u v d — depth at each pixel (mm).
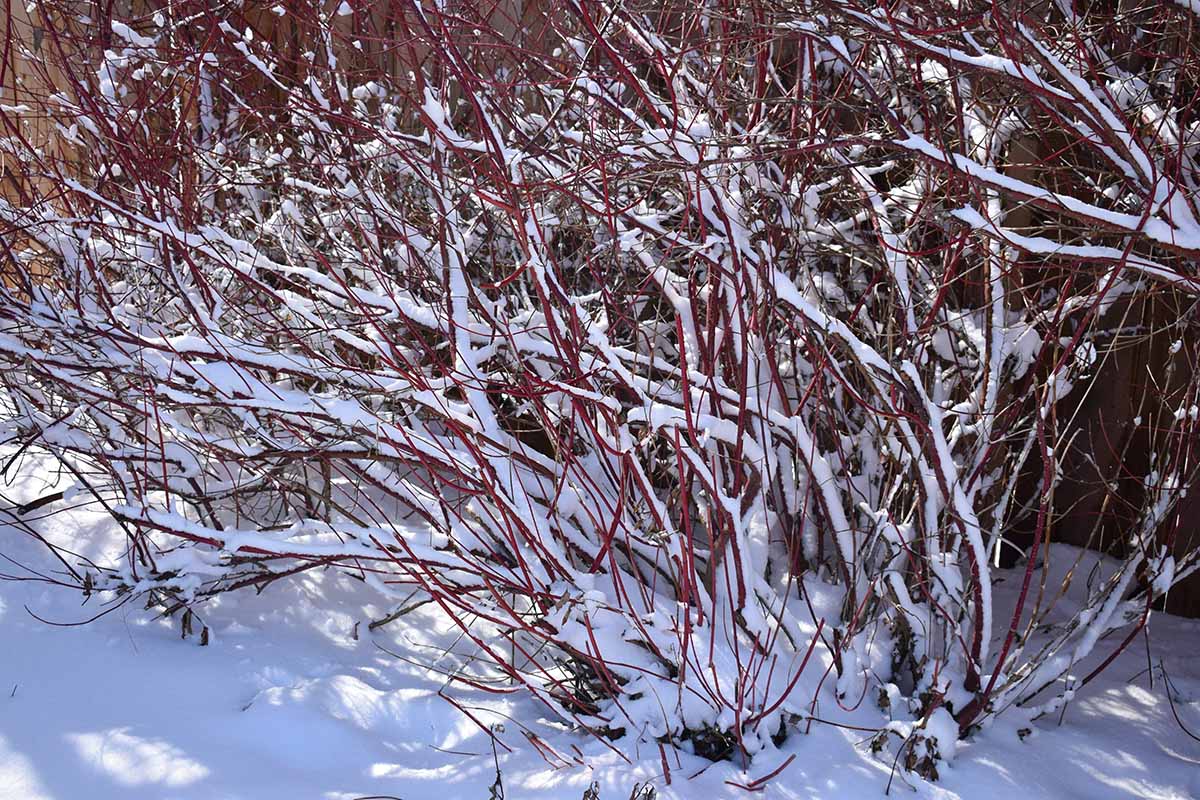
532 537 2424
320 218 3027
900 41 2006
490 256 2988
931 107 2627
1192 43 2355
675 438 2289
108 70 3072
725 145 2254
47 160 3283
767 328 2557
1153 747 2395
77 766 2104
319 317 2793
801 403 2537
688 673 2393
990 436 2689
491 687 2559
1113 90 2428
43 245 2996
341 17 3477
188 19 3029
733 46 2693
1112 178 2744
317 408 2500
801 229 2723
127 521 2766
